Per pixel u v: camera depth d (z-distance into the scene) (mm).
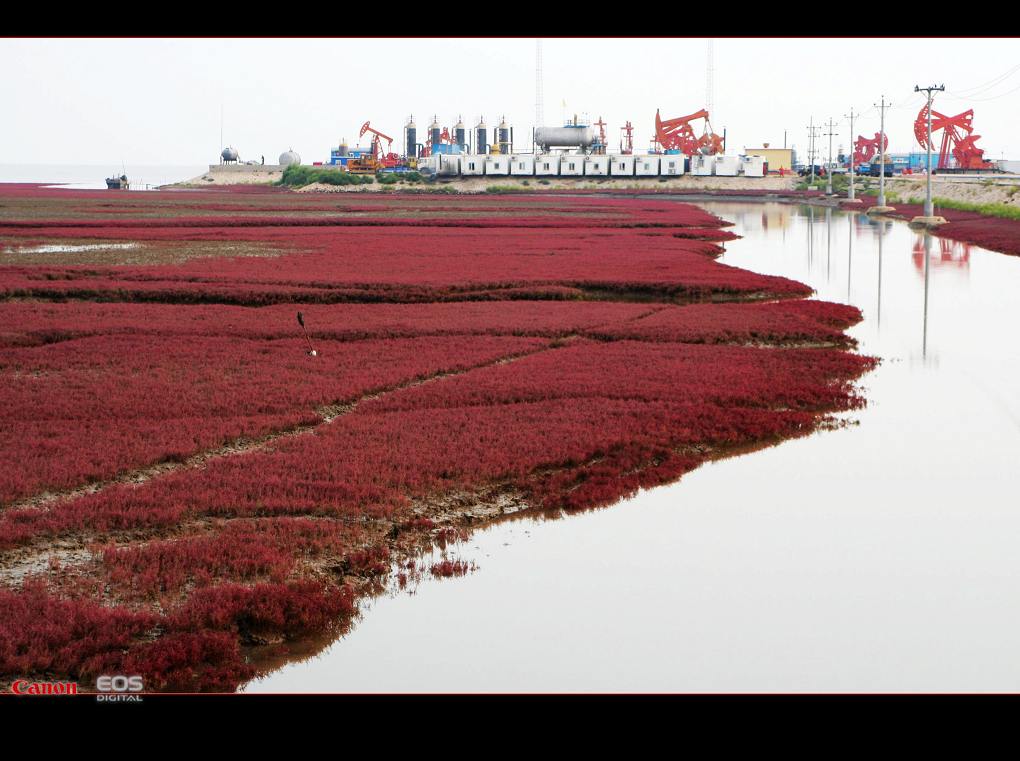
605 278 47344
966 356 31828
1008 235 73000
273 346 31297
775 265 59156
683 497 19141
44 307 38312
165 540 16172
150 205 119000
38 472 18750
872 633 14000
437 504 18281
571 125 185750
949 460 21391
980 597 15008
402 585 15430
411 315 37625
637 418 23406
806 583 15469
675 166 177375
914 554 16500
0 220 84125
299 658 13547
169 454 20094
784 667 13211
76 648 12734
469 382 26594
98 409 23422
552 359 29812
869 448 22250
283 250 61062
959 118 169000
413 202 131750
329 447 20688
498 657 13539
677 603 14852
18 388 25453
